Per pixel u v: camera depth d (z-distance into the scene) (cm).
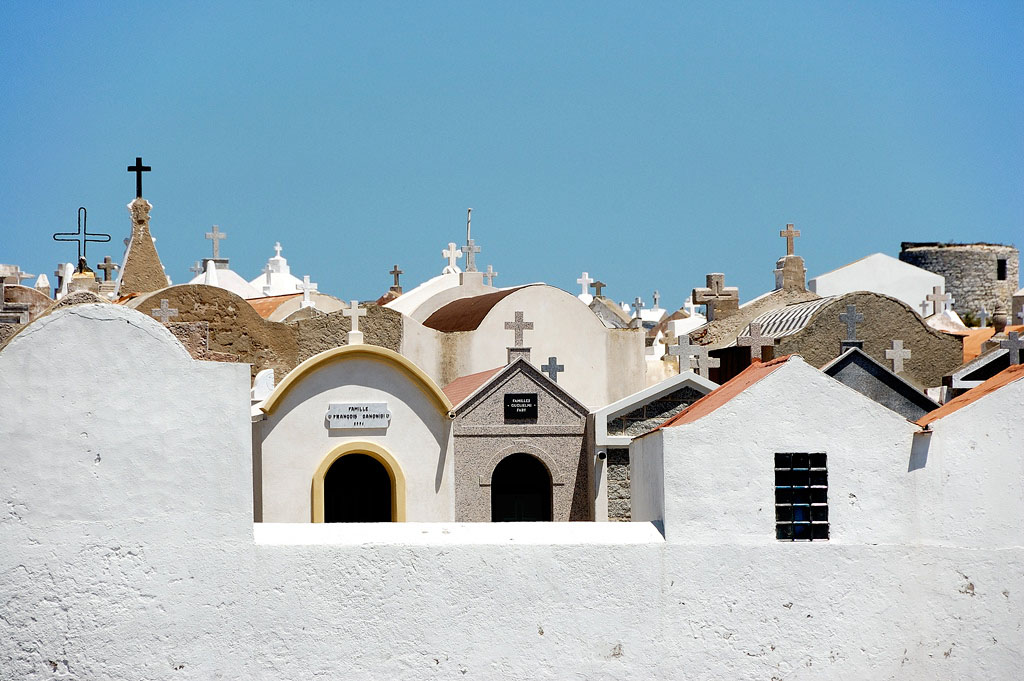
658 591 2708
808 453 2767
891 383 4072
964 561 2762
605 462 3809
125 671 2561
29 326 2577
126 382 2597
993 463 2783
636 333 5169
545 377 3847
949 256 9956
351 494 3684
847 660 2725
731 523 2736
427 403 3600
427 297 5972
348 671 2631
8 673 2525
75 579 2555
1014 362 4097
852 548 2747
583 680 2681
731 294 5700
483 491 3769
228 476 2622
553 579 2689
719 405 2805
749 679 2711
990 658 2747
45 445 2559
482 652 2667
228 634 2602
